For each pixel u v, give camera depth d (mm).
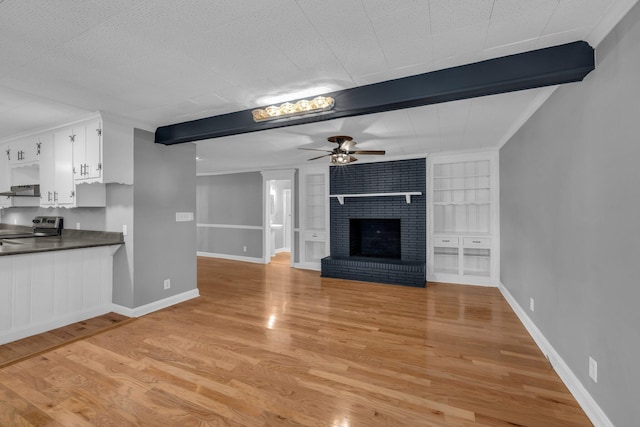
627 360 1483
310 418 1828
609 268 1638
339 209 5961
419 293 4496
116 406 1919
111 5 1457
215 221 7742
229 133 3162
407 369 2379
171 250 3914
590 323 1840
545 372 2336
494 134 3895
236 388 2121
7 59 1993
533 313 2982
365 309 3789
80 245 3244
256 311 3713
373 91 2373
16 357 2539
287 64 2074
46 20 1576
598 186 1748
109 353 2615
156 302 3721
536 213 2879
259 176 7086
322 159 5680
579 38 1776
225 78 2287
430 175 5207
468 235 4992
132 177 3438
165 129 3559
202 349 2697
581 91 1954
